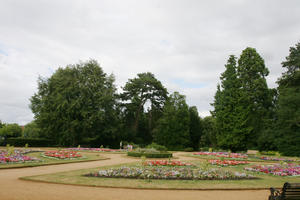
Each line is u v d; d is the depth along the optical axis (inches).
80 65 1707.7
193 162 721.0
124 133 1800.0
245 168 594.9
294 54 1477.6
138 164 613.0
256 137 1467.8
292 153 1192.8
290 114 1181.1
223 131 1419.8
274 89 1584.6
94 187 320.2
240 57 1628.9
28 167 519.8
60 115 1526.8
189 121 1809.8
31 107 1689.2
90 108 1576.0
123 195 281.1
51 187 312.2
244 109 1363.2
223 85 1454.2
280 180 439.2
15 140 1402.6
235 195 302.2
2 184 324.8
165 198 273.7
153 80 1946.4
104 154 1022.4
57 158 723.4
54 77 1638.8
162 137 1739.7
